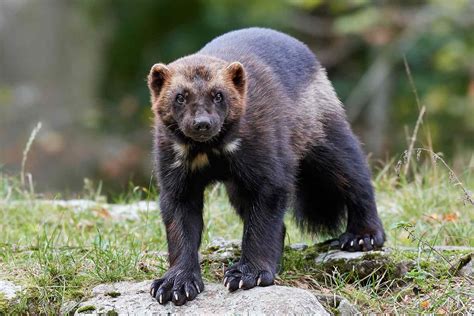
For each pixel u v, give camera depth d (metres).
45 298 9.33
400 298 9.48
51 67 27.58
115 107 29.45
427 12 25.53
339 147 10.77
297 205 11.27
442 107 26.25
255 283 9.03
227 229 12.08
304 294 8.73
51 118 26.97
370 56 28.69
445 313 9.05
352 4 25.44
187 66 9.46
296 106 10.19
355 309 9.02
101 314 8.74
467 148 26.11
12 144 25.88
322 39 29.69
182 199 9.47
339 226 11.34
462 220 11.75
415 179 13.12
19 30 27.23
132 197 13.94
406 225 9.83
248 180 9.34
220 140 9.27
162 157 9.48
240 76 9.34
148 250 10.73
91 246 10.55
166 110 9.35
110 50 31.61
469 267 9.83
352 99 27.72
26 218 12.45
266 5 27.56
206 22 30.58
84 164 25.81
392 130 27.39
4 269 9.86
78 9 28.47
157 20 32.41
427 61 28.12
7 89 26.45
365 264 9.88
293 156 9.78
